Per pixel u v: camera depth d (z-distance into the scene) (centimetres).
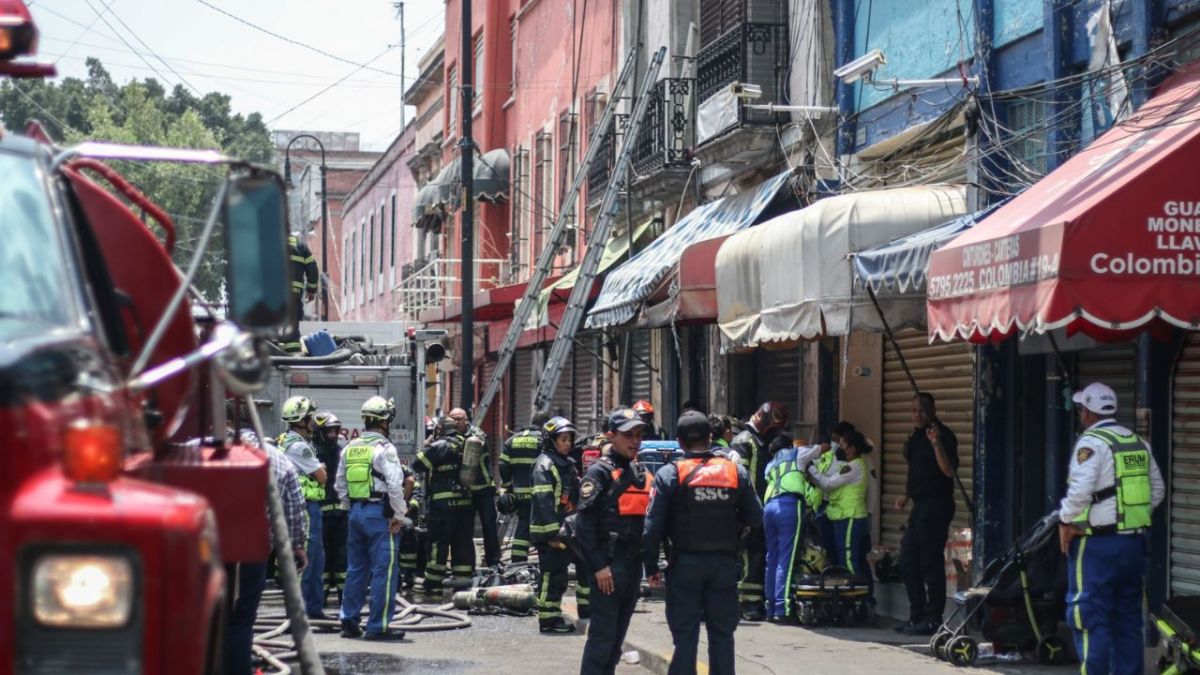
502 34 4191
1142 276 1022
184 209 6369
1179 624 1066
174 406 665
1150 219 1023
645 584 1988
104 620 394
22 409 407
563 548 1678
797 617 1623
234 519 579
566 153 3422
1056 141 1384
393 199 6356
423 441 2375
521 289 3209
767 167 2117
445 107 4888
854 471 1647
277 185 492
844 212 1480
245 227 487
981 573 1448
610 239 3020
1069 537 1107
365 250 7181
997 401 1506
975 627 1368
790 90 2066
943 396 1642
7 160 527
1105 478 1093
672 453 1800
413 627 1673
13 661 388
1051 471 1430
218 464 583
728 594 1098
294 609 596
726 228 2061
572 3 3391
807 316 1507
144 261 668
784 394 2123
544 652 1515
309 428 1767
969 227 1319
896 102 1747
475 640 1611
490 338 3919
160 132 7200
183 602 402
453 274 4669
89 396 449
